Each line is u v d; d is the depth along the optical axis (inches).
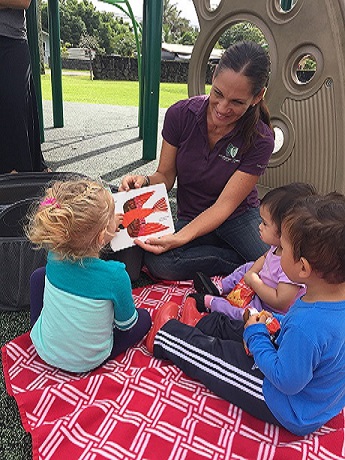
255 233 64.8
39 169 92.6
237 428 39.8
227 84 53.4
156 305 58.0
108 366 46.7
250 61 53.1
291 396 37.0
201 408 41.3
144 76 114.0
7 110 77.9
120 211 58.2
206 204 67.7
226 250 66.7
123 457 35.8
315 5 70.0
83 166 111.6
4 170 82.8
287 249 35.7
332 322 33.8
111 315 43.8
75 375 45.1
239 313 52.6
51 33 140.1
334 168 72.7
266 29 79.9
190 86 100.1
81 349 42.9
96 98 252.4
